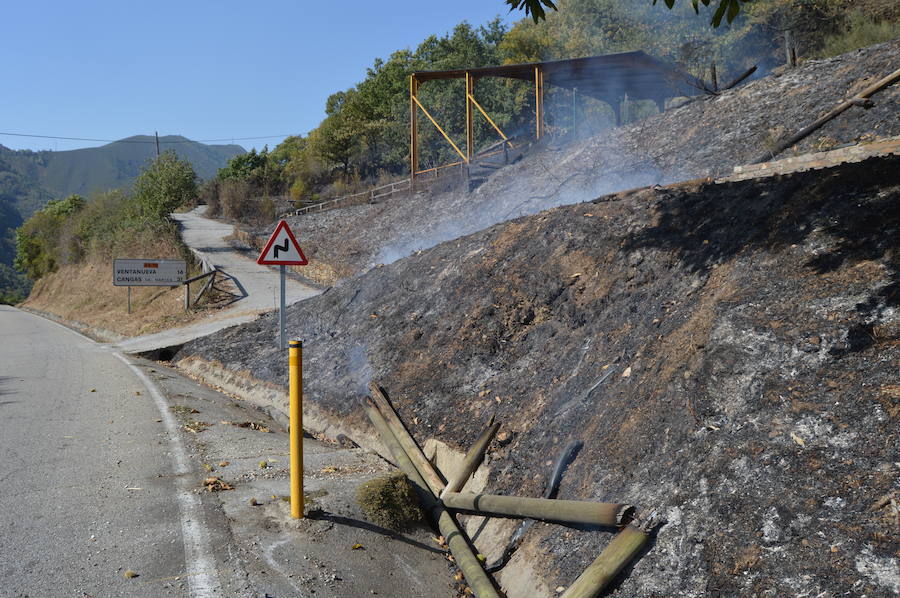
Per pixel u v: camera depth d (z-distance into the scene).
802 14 20.86
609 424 5.07
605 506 4.10
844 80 12.07
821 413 3.84
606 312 6.86
